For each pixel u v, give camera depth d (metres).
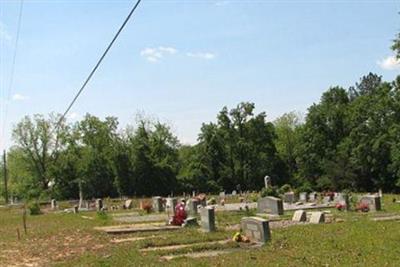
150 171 97.88
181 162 107.12
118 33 11.33
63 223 40.47
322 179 88.25
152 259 18.67
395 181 81.62
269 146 104.50
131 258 19.20
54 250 24.39
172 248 21.53
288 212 38.69
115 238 27.16
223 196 71.44
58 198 97.62
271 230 25.61
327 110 96.88
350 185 85.00
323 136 96.06
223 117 104.44
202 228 28.31
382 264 15.12
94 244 25.30
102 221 38.41
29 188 107.88
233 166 103.81
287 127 111.38
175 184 99.19
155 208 49.34
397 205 42.72
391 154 80.19
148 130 103.19
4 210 75.62
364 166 84.88
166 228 30.03
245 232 22.83
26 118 107.69
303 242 20.41
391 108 83.94
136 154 97.88
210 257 18.23
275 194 52.59
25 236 31.92
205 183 101.12
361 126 86.56
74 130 104.00
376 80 119.06
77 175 99.00
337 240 20.38
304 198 55.19
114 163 97.50
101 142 101.38
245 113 104.50
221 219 34.59
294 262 16.06
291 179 102.94
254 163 103.50
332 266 15.15
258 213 38.38
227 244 21.39
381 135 83.50
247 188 102.69
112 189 99.00
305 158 97.19
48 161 107.31
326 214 34.91
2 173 122.06
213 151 103.56
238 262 16.66
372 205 37.38
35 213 60.03
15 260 22.02
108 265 18.25
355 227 24.69
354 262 15.59
